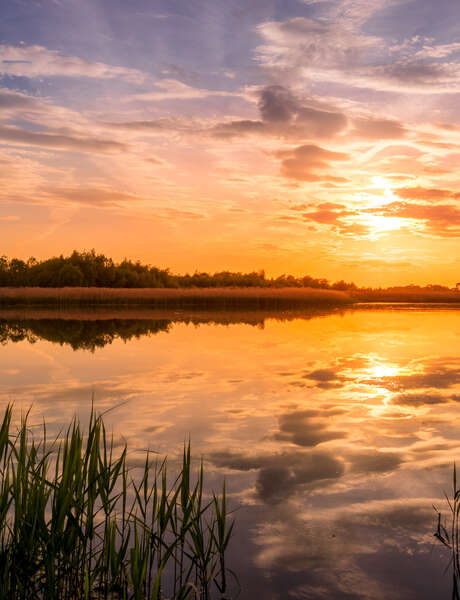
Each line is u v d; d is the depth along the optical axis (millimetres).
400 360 6793
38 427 3689
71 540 1955
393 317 16109
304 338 9461
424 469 2941
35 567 1944
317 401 4539
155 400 4551
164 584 1926
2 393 4824
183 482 2006
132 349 7895
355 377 5621
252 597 1829
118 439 3445
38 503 1920
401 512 2432
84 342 8836
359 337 9633
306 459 3098
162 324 13109
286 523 2336
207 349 7891
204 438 3486
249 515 2408
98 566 1941
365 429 3705
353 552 2105
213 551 2047
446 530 2266
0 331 10992
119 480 2766
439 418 3982
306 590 1865
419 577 1940
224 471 2912
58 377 5625
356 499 2566
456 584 1896
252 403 4453
